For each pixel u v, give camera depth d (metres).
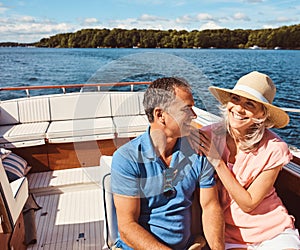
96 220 2.35
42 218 2.40
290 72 21.02
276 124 1.35
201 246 1.29
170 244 1.25
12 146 3.13
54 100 3.82
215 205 1.29
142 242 1.15
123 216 1.19
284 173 1.60
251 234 1.35
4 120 3.73
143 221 1.24
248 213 1.35
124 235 1.19
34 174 3.11
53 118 3.83
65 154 3.21
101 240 2.10
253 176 1.34
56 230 2.23
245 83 1.33
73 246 2.04
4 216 1.50
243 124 1.33
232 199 1.39
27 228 2.03
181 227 1.25
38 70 25.19
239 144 1.38
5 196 1.49
